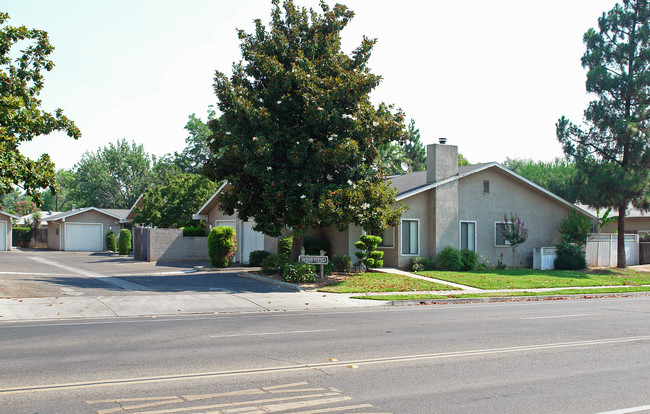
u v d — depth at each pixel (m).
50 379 7.12
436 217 26.56
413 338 10.62
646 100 27.97
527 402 6.39
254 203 21.39
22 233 52.16
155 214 36.91
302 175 20.62
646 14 28.16
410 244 26.50
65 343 9.67
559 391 6.89
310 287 19.77
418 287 20.33
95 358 8.44
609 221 32.50
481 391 6.85
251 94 20.83
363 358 8.69
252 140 20.22
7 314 12.95
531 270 27.47
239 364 8.14
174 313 14.04
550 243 30.58
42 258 35.03
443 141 27.14
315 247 26.97
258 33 21.75
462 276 23.55
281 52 20.92
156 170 67.56
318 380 7.26
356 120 20.31
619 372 7.98
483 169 28.27
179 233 32.56
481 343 10.18
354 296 17.84
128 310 14.13
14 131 16.81
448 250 26.19
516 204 29.56
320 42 21.48
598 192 28.25
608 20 28.97
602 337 10.98
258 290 18.81
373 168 22.00
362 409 6.00
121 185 71.88
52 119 17.70
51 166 16.23
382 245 27.23
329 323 12.60
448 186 26.95
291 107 20.67
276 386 6.91
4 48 17.59
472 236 28.17
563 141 29.94
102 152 71.19
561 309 16.08
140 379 7.18
